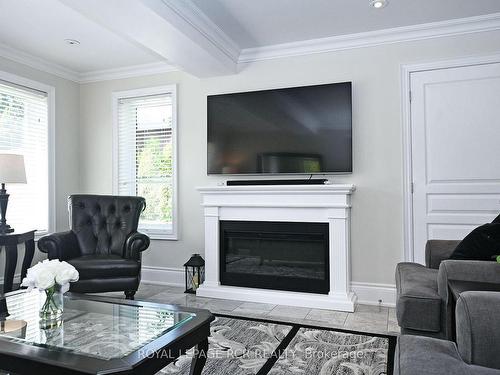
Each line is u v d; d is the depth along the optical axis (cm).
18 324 179
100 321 182
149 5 252
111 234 366
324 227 344
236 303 348
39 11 306
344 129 353
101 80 461
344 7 302
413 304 185
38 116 420
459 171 327
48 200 425
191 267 404
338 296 330
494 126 319
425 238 335
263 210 364
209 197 382
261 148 381
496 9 304
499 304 125
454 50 329
